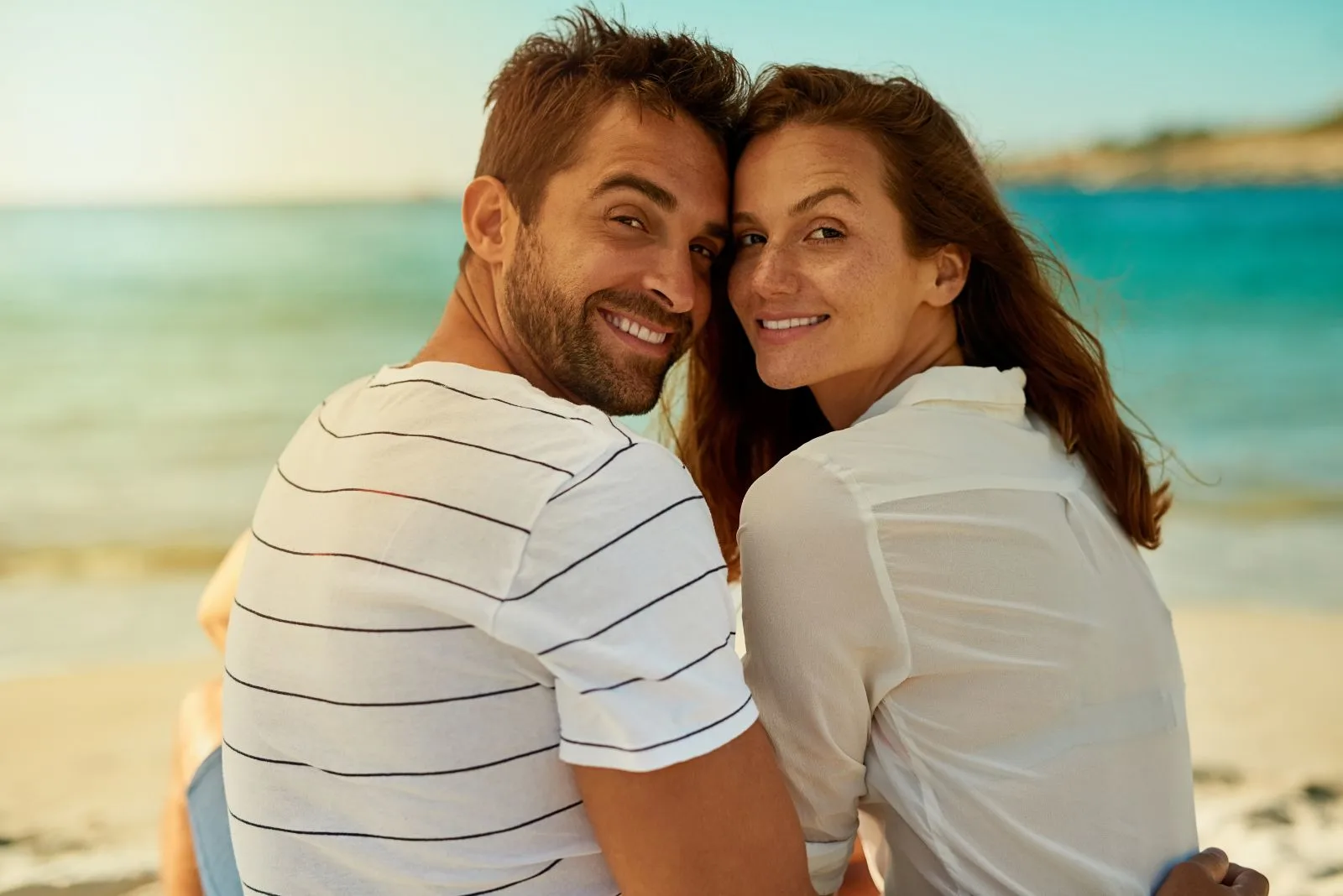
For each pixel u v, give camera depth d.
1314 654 6.00
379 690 1.39
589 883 1.46
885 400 1.90
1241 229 18.31
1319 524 9.07
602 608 1.34
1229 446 11.80
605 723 1.32
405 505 1.41
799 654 1.64
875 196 1.89
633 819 1.34
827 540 1.63
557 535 1.36
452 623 1.38
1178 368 14.54
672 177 1.79
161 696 5.62
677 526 1.40
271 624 1.51
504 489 1.38
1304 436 12.02
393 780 1.40
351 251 17.66
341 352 16.42
